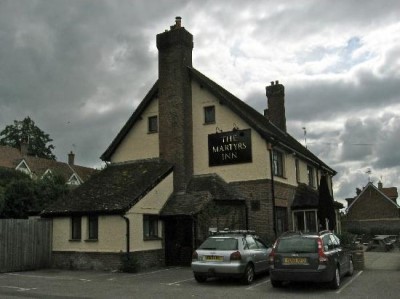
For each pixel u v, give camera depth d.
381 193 58.47
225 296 11.95
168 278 15.98
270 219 22.41
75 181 54.72
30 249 19.33
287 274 12.78
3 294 12.56
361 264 17.78
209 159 24.23
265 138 23.03
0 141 67.12
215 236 14.79
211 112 24.72
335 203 31.27
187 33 25.33
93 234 19.50
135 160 24.03
